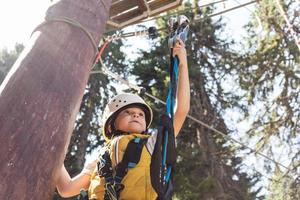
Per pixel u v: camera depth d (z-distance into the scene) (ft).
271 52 51.88
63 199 48.96
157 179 8.13
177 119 9.68
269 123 49.21
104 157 8.99
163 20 56.80
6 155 6.53
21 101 7.34
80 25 9.59
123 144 9.02
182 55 9.78
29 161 6.70
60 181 10.00
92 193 8.82
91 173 10.14
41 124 7.25
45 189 6.88
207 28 61.11
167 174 8.53
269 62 52.24
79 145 64.39
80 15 9.87
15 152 6.63
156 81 56.59
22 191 6.38
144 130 9.98
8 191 6.21
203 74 60.80
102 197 8.65
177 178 51.34
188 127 56.95
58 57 8.59
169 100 9.13
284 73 50.85
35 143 6.96
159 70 56.08
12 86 7.58
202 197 49.52
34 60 8.25
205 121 57.47
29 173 6.60
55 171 7.27
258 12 51.80
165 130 8.68
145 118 10.28
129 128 9.82
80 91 8.64
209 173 52.85
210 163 53.72
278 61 51.62
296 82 50.06
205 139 56.13
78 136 65.72
